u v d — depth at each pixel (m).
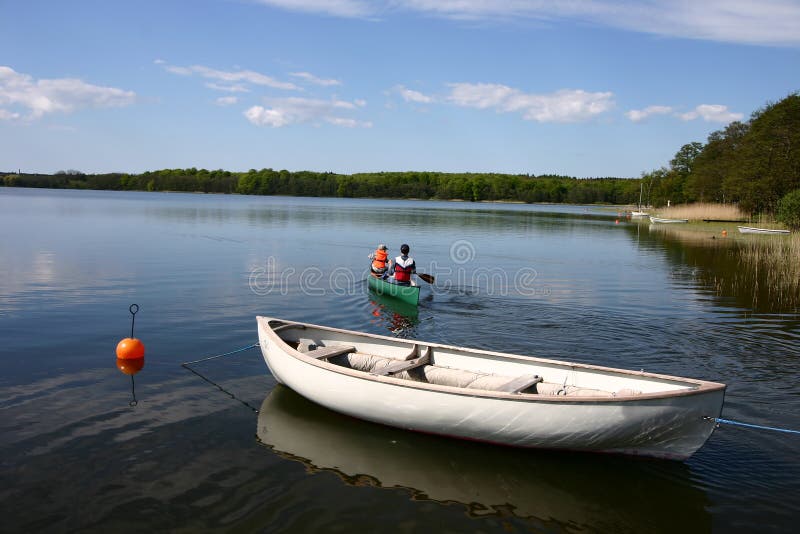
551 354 9.56
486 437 6.05
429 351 7.48
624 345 10.16
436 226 44.44
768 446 6.27
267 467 5.64
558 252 27.06
